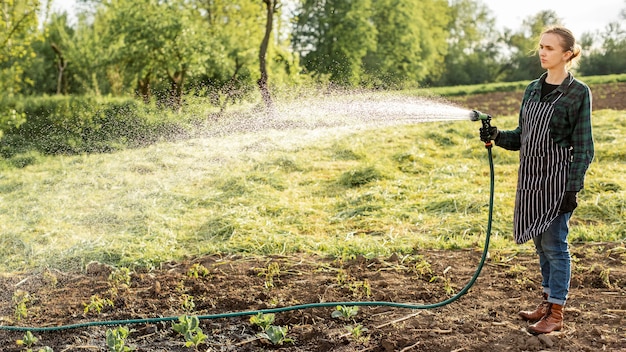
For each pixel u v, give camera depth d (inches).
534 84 160.4
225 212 320.5
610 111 664.4
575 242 244.1
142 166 472.4
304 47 1439.5
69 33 1488.7
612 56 2578.7
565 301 164.2
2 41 706.2
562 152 154.3
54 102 788.0
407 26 1599.4
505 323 166.6
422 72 1665.8
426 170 429.1
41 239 291.6
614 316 169.0
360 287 199.6
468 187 364.5
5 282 223.0
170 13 814.5
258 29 949.2
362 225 298.8
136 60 812.6
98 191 410.6
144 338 168.6
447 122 619.2
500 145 173.0
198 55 793.6
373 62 1550.2
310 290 199.8
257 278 213.9
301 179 415.8
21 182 457.1
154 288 202.2
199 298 195.2
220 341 166.2
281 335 162.7
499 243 246.4
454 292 192.4
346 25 1398.9
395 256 230.2
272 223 303.0
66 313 188.1
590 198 321.4
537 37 161.9
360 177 399.2
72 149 658.8
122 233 290.5
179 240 281.6
